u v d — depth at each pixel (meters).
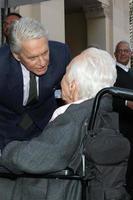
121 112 3.33
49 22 8.34
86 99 2.02
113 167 1.86
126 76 4.30
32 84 2.63
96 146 1.82
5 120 2.66
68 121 1.91
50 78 2.67
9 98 2.61
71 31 12.62
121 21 12.51
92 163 1.85
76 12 12.48
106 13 11.59
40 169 1.86
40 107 2.73
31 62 2.37
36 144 1.90
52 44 2.77
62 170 1.88
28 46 2.29
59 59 2.72
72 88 2.09
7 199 2.00
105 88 1.89
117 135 1.88
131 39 15.45
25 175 1.92
